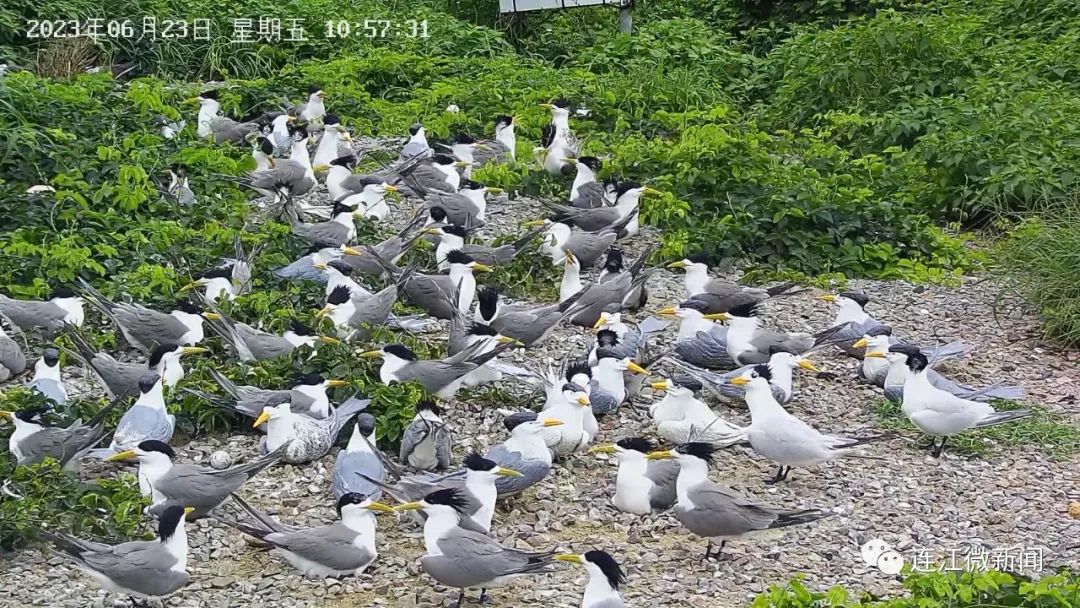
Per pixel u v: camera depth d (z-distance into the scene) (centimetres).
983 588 719
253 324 1109
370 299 1134
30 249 1188
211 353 1081
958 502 927
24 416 884
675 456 845
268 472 920
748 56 2266
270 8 2219
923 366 988
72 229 1265
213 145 1574
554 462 959
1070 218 1336
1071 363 1189
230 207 1400
